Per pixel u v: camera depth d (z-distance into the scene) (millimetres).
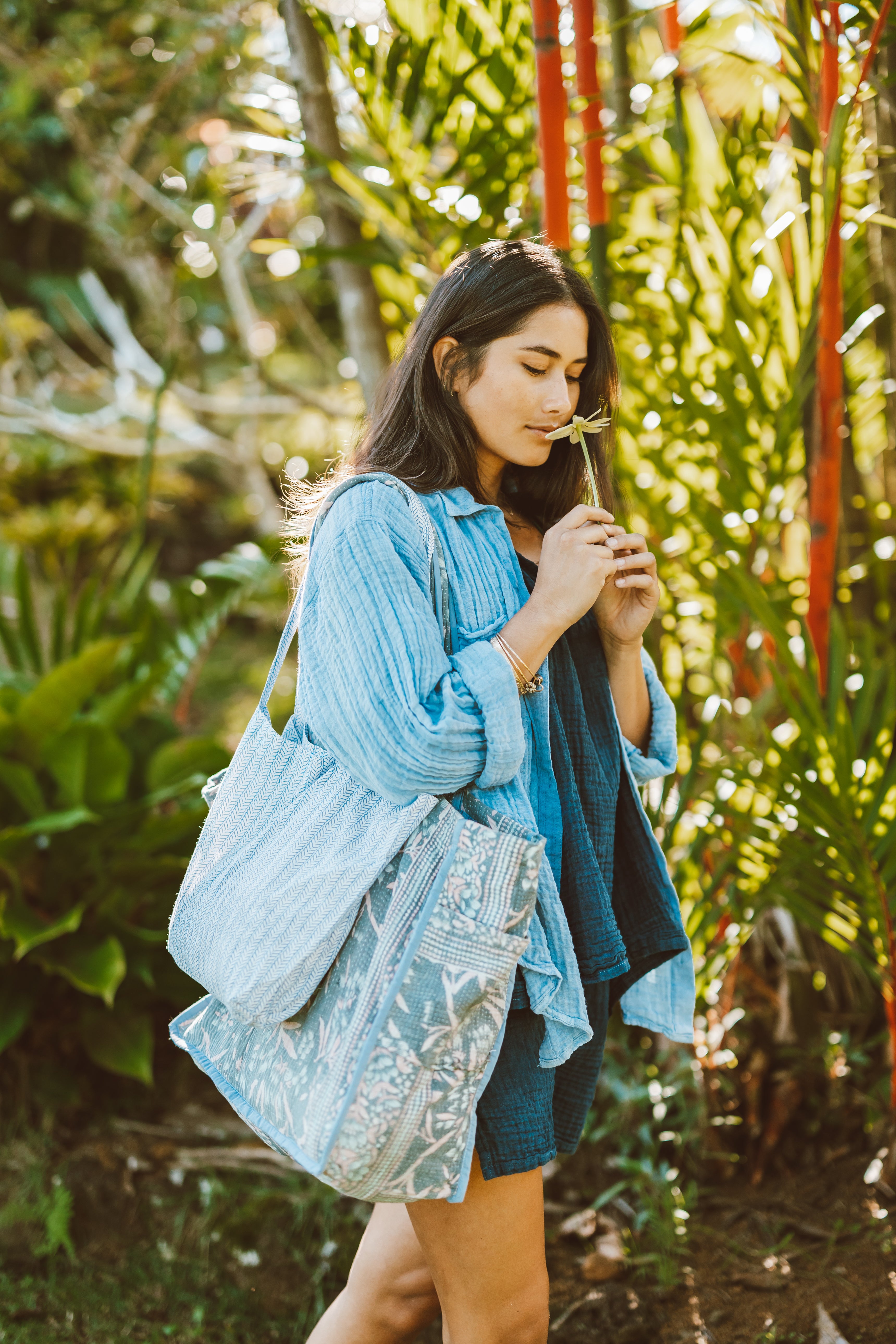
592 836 1339
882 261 2326
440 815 1160
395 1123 1105
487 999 1143
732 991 2129
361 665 1129
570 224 1990
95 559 5734
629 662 1435
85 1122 2455
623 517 1974
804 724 1825
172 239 4672
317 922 1165
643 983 1526
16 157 4898
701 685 2508
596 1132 2107
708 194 2289
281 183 2824
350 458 1396
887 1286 1774
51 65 3975
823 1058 2182
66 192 5359
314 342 5039
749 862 2004
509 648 1185
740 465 2131
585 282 1290
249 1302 2016
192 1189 2236
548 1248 1999
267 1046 1232
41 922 2473
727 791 2125
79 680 2564
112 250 4961
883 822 1874
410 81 2076
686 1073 2088
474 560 1251
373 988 1143
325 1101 1134
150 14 3818
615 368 1357
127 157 3988
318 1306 1987
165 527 6961
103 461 6031
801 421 2193
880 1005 2266
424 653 1133
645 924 1440
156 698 3211
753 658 2438
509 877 1130
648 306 2312
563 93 1800
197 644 3248
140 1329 1951
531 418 1250
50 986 2604
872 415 2645
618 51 2416
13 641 3016
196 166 3887
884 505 2561
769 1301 1802
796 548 2480
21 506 6098
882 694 2180
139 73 4023
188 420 5109
